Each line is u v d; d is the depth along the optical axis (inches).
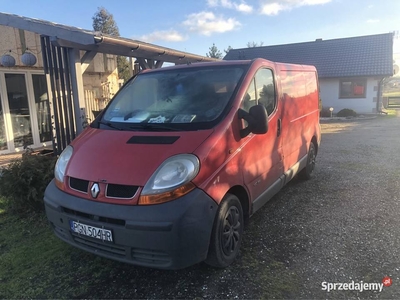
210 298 107.6
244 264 126.6
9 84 345.1
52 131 244.5
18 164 183.3
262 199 147.9
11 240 152.7
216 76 145.3
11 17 228.5
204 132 118.2
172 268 102.6
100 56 403.9
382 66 813.9
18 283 118.6
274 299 106.0
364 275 117.2
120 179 106.7
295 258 129.9
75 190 115.5
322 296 106.6
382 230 151.0
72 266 128.9
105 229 105.0
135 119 137.7
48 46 234.1
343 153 330.3
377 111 826.8
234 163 123.7
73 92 243.3
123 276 121.5
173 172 104.6
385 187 212.2
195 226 102.5
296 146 195.2
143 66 323.0
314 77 239.0
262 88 153.0
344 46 933.8
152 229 99.0
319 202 189.9
